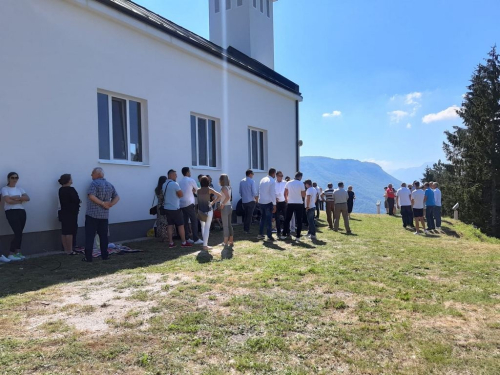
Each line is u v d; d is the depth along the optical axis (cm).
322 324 350
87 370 262
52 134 709
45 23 700
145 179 916
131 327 337
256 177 1424
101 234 650
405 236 1084
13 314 367
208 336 321
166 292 442
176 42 990
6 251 643
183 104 1044
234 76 1283
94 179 661
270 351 295
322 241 877
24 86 666
